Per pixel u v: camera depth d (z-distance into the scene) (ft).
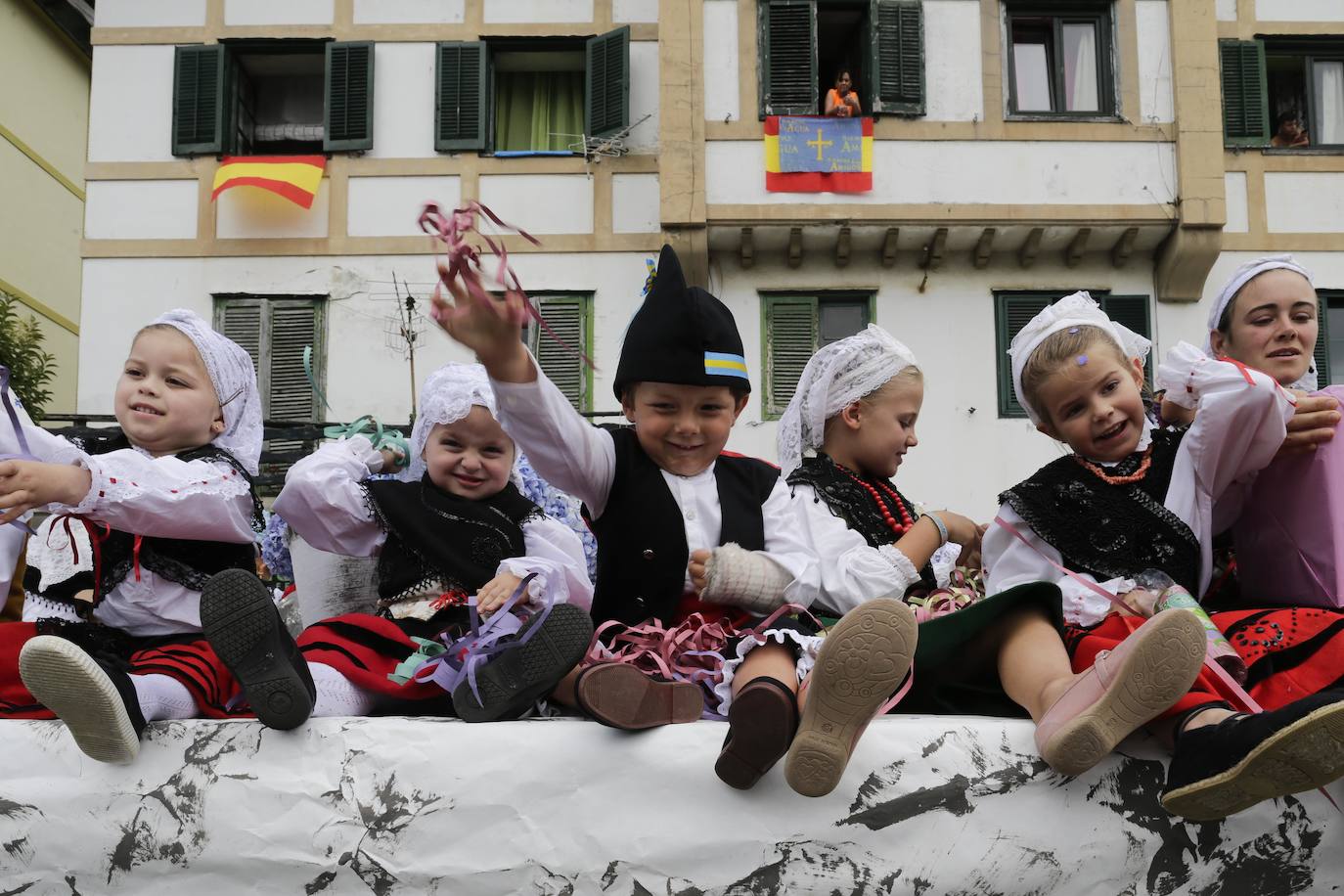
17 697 8.42
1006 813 7.41
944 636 8.09
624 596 9.14
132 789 7.56
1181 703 7.36
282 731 7.64
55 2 48.26
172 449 9.58
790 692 7.14
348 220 43.29
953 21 42.39
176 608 9.11
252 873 7.50
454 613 9.39
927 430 41.52
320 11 44.29
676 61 41.63
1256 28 43.55
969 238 41.83
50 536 9.44
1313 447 9.12
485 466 9.77
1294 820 7.49
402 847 7.46
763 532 9.36
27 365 36.63
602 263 42.68
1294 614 8.44
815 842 7.36
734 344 9.30
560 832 7.42
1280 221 42.78
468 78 43.65
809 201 41.34
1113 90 42.14
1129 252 42.01
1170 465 9.36
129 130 43.93
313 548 10.48
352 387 42.42
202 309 43.01
